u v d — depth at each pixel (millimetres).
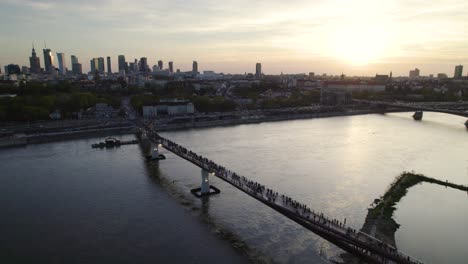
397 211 143875
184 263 108062
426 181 180000
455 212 143500
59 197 163500
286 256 111125
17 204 155125
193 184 182750
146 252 114625
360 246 90938
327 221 107188
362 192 165250
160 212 146250
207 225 134125
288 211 113250
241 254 113062
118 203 156375
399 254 89500
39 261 109688
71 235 126562
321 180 183000
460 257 109688
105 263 108438
